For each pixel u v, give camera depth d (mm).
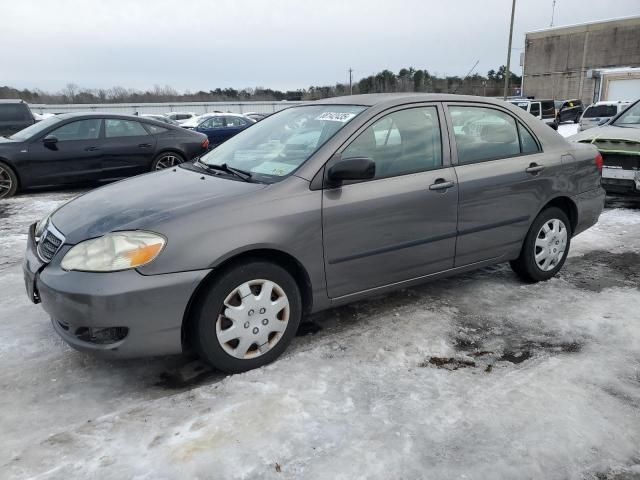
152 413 2564
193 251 2672
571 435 2393
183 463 2211
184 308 2682
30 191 8938
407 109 3516
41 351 3215
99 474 2158
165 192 3111
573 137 7371
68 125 8602
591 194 4480
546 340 3336
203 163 3807
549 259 4301
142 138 9188
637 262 4879
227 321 2842
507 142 3988
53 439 2387
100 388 2836
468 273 4566
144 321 2617
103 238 2650
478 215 3738
